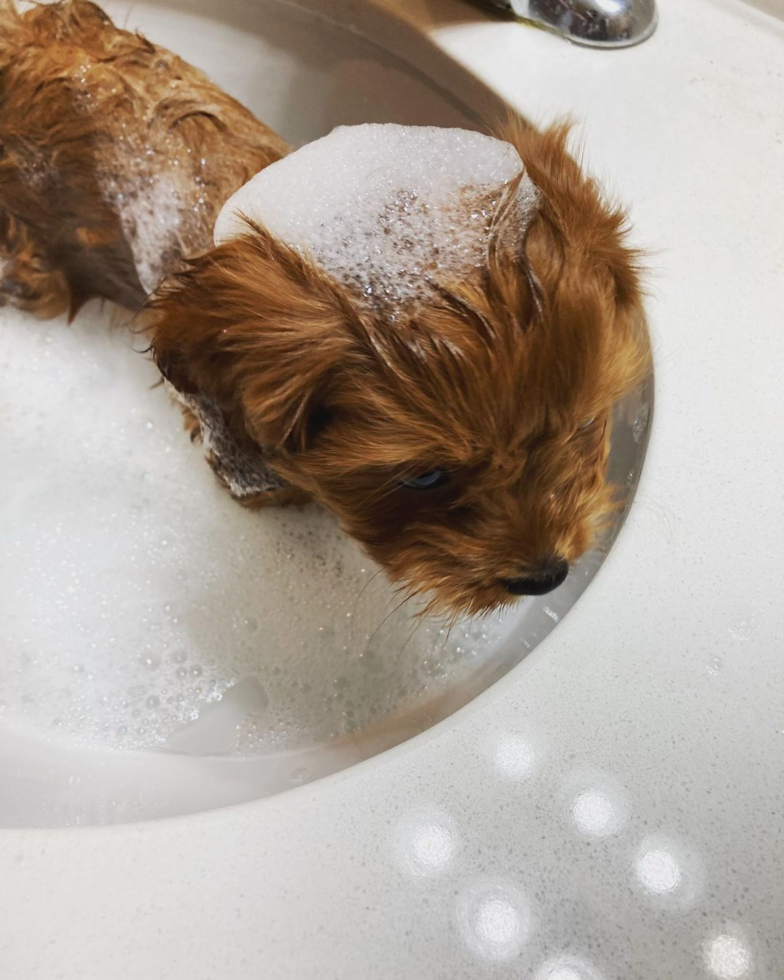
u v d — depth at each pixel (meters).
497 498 0.71
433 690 0.89
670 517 0.72
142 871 0.57
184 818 0.60
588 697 0.64
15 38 1.00
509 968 0.55
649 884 0.57
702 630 0.67
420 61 1.05
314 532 1.06
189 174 0.92
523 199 0.65
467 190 0.67
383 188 0.68
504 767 0.61
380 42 1.08
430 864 0.58
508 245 0.63
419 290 0.62
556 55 1.00
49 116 0.97
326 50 1.15
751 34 1.04
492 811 0.60
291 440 0.70
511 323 0.60
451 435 0.62
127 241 1.00
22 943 0.55
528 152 0.72
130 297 1.10
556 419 0.64
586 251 0.66
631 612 0.68
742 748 0.62
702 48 1.02
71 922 0.56
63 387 1.22
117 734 0.96
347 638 0.99
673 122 0.95
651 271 0.79
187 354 0.73
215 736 0.94
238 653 1.02
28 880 0.57
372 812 0.60
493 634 0.90
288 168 0.74
